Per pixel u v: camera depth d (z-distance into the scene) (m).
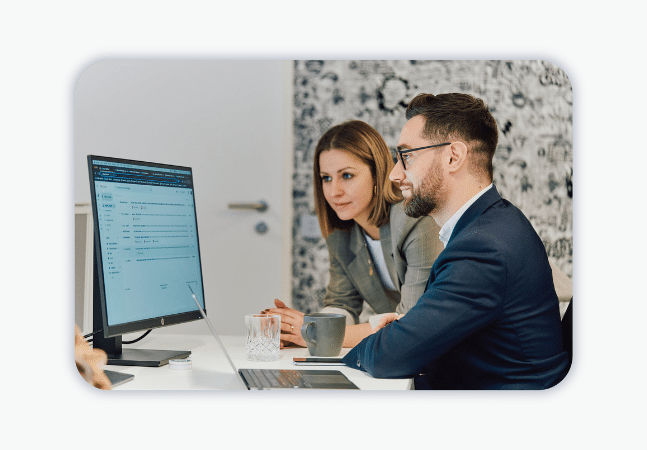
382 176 1.62
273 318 1.18
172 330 1.61
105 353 1.16
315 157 1.65
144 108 1.65
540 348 1.24
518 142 1.57
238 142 1.66
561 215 1.57
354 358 1.13
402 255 1.61
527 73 1.57
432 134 1.57
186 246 1.24
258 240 1.67
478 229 1.30
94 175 1.03
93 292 1.16
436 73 1.58
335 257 1.65
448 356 1.23
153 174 1.17
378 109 1.61
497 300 1.21
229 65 1.65
